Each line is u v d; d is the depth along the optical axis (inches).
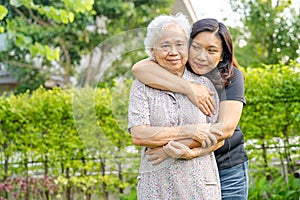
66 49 297.9
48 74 309.9
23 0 162.7
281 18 323.9
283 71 193.5
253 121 190.2
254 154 191.3
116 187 187.9
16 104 191.6
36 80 313.1
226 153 98.1
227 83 91.3
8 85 349.7
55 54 174.9
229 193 99.2
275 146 191.3
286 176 193.6
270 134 190.9
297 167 190.9
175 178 79.0
